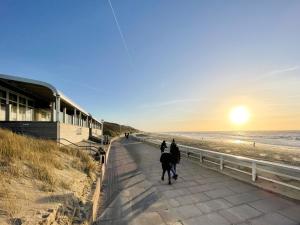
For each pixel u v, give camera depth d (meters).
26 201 4.33
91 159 11.77
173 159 8.68
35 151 8.00
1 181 4.81
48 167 6.73
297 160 19.23
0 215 3.54
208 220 4.99
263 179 7.92
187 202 6.18
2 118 15.38
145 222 4.98
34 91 18.09
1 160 5.94
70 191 5.71
